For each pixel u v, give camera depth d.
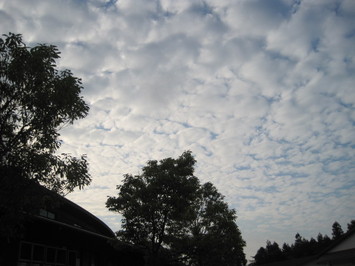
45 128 8.74
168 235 19.09
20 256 13.21
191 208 19.38
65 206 21.50
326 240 98.06
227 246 24.48
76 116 9.36
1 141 8.19
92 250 19.86
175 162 19.06
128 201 18.16
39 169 8.48
